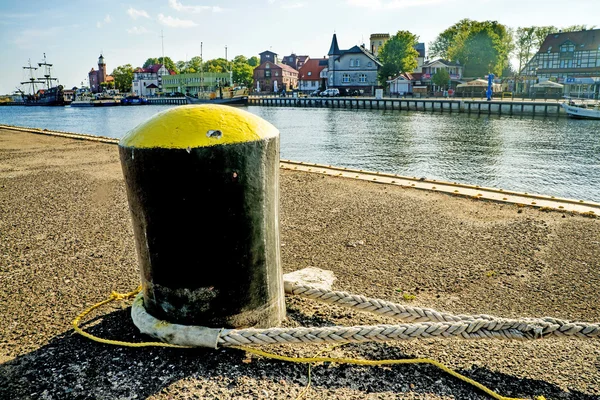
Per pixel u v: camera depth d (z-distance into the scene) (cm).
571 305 344
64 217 584
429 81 7681
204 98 8106
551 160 1975
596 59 7125
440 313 300
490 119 4106
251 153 261
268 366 261
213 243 261
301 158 2114
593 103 4250
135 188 265
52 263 427
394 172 1767
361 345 286
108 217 582
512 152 2209
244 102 7638
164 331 272
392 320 315
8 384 247
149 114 6431
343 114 5134
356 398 236
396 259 439
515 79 6938
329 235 510
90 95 10994
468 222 552
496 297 359
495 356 277
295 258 443
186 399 233
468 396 240
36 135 1603
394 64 7681
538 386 249
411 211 602
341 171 910
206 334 266
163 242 263
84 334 290
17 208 630
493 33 8056
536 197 662
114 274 399
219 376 250
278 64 10850
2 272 406
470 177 1656
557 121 3781
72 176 848
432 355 277
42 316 323
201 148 247
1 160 1039
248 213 267
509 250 459
